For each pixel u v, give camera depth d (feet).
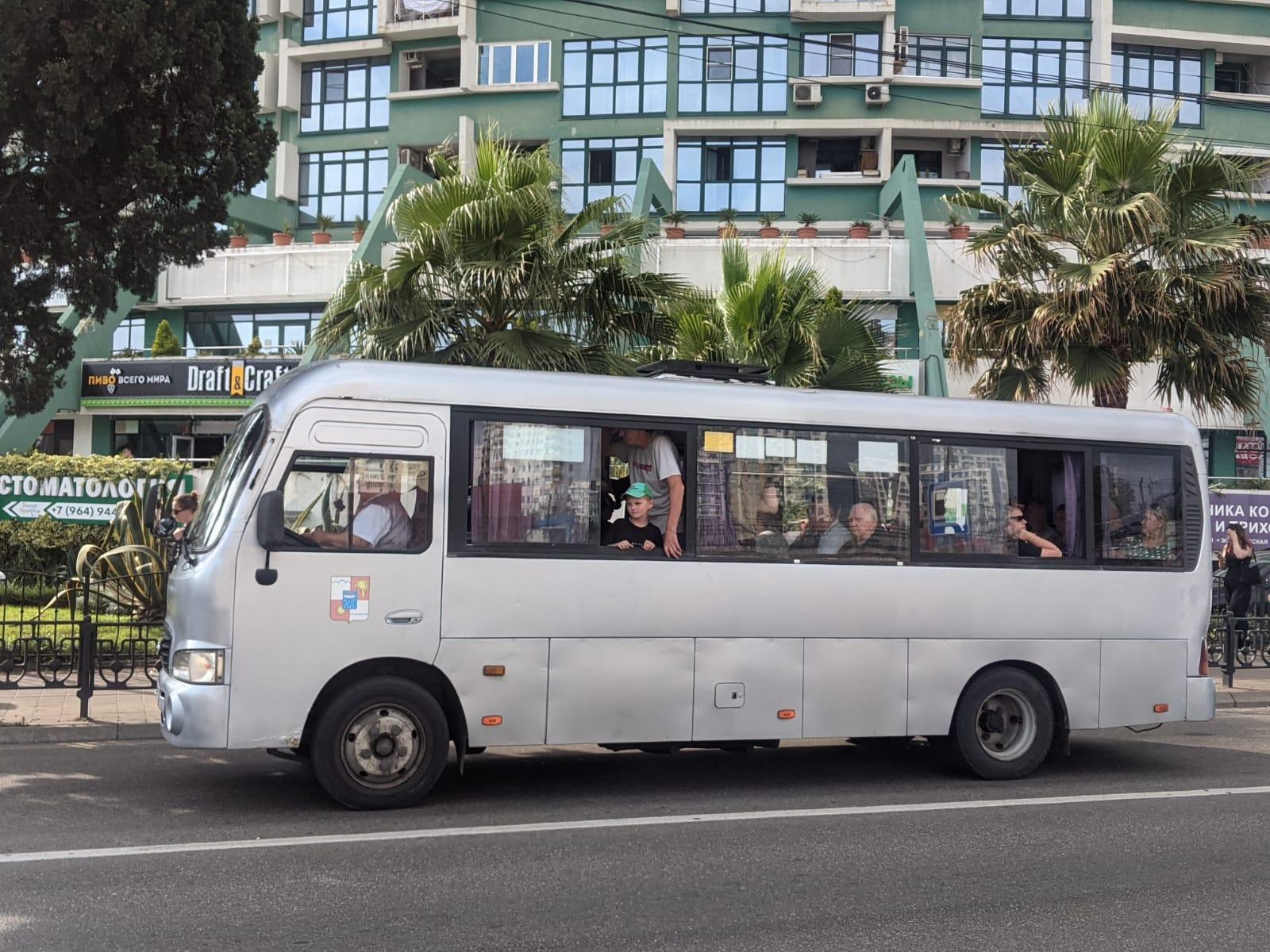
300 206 116.67
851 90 108.47
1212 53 113.91
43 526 62.90
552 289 42.73
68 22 35.17
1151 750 34.12
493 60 111.86
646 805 25.77
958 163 112.06
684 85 109.70
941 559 28.89
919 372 79.82
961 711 28.91
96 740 32.91
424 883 19.52
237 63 41.06
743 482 27.43
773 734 27.14
